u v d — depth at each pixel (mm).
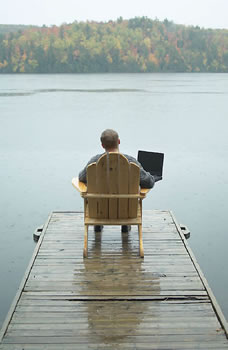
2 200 7012
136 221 3730
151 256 3771
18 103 28641
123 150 11578
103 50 107500
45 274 3432
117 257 3756
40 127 16781
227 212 6465
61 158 10523
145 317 2836
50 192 7484
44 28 111625
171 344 2562
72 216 4922
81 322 2781
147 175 3672
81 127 16812
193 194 7371
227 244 5297
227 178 8398
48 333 2668
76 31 109500
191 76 96125
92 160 3670
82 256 3779
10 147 12102
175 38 115250
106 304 2996
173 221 4711
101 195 3592
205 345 2551
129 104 28297
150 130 15734
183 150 11508
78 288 3205
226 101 30453
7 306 3914
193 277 3377
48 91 43031
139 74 105250
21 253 4977
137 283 3279
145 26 115875
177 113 22438
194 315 2863
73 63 107125
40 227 5199
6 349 2518
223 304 3963
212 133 14836
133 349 2518
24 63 106375
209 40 116688
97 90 45062
